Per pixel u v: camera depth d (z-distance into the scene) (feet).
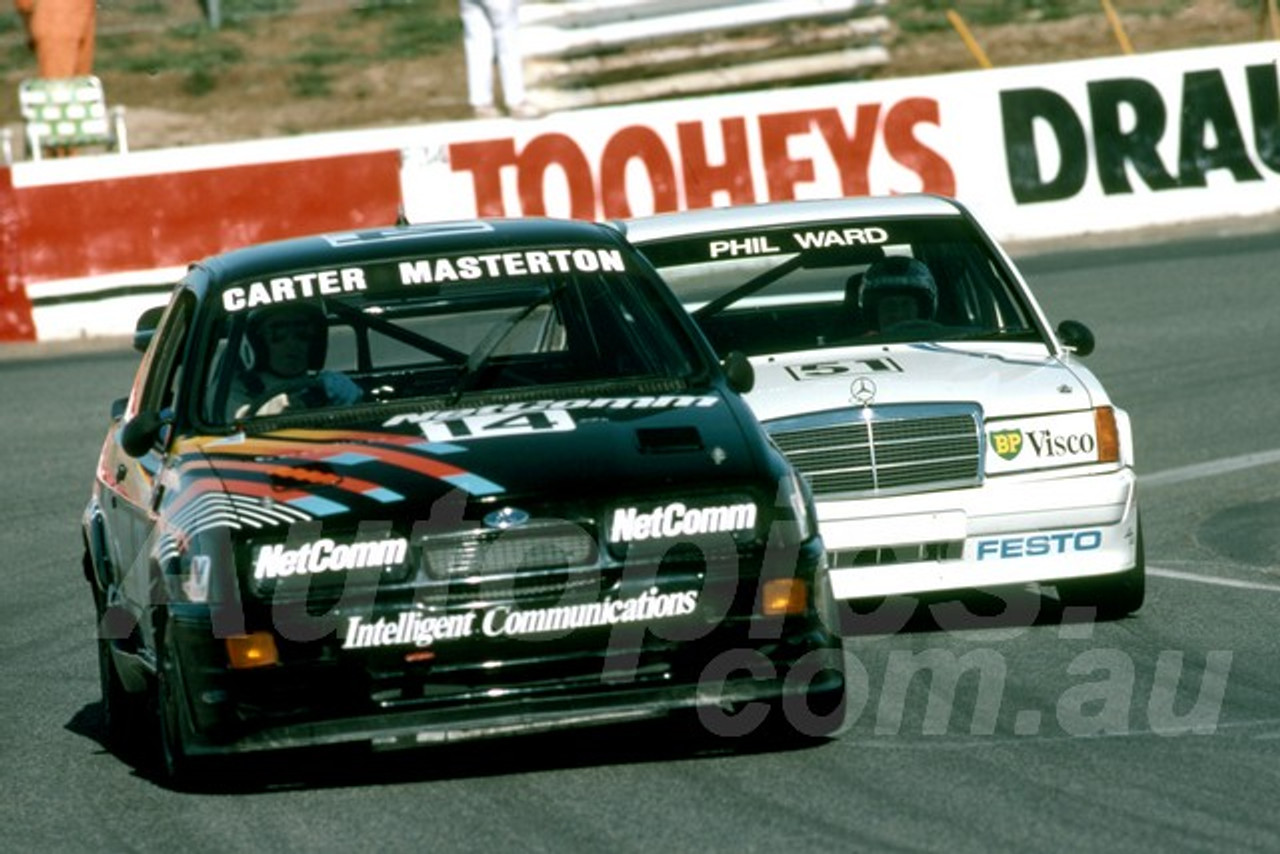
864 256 110.22
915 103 241.55
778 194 236.22
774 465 76.74
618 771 75.77
